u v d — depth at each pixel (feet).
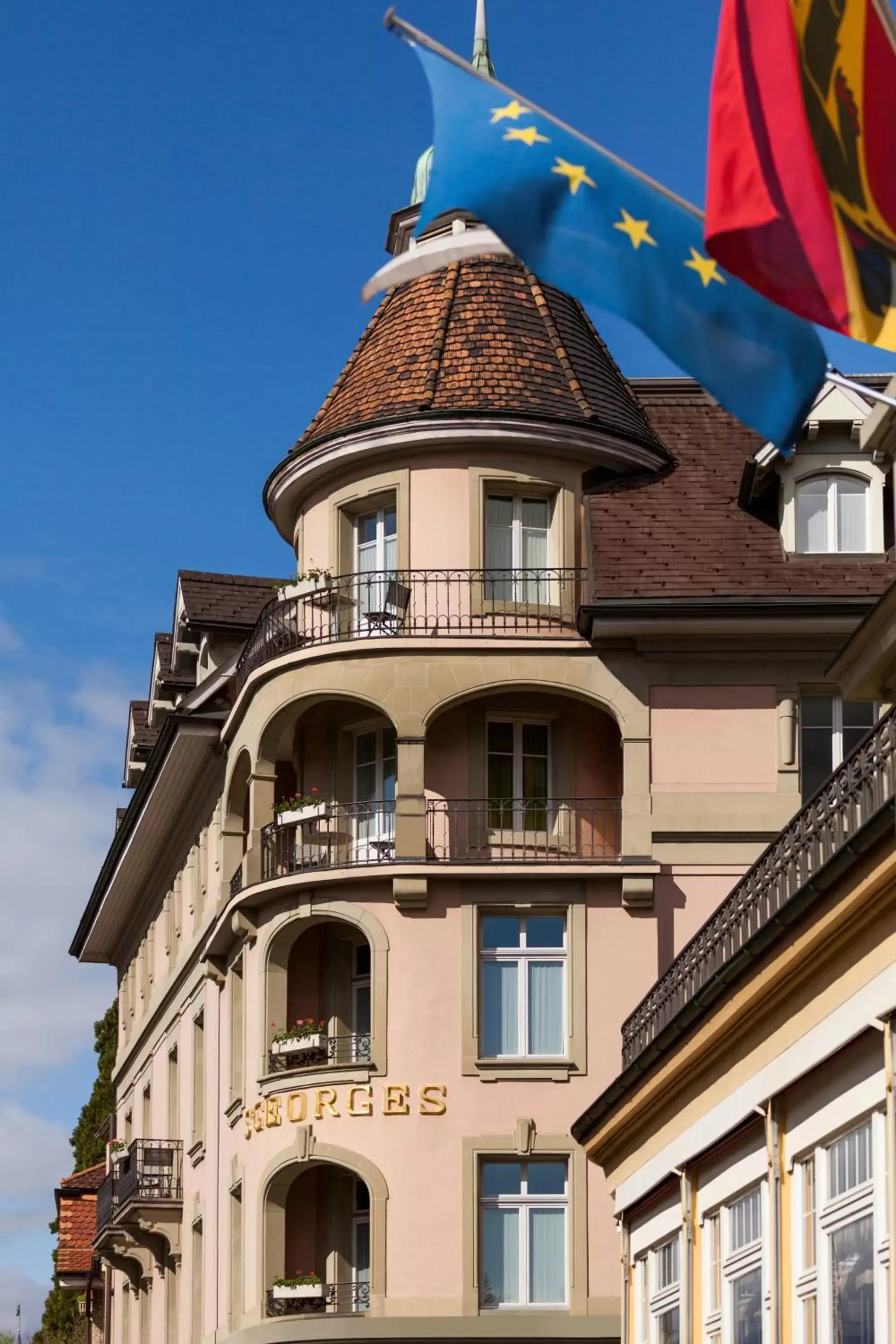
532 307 156.66
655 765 144.25
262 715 150.82
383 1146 141.90
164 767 176.96
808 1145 79.15
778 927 78.38
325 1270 147.54
